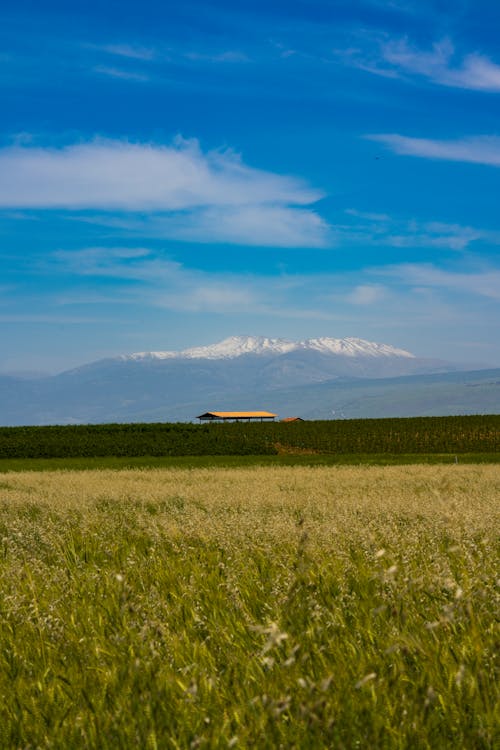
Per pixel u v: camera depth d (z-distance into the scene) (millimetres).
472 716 5555
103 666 6789
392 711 5582
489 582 9188
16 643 7734
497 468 59438
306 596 8688
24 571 11656
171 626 8398
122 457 102500
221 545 14477
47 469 76812
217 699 5949
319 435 141750
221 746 5191
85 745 5309
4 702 6129
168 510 25688
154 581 11023
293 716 5613
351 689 5988
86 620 8609
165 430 141625
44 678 6605
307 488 38250
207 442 126312
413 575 9438
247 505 24516
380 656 6906
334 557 12023
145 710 5684
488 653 6555
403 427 151875
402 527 17125
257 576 11023
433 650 6688
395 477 47812
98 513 22734
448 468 60125
